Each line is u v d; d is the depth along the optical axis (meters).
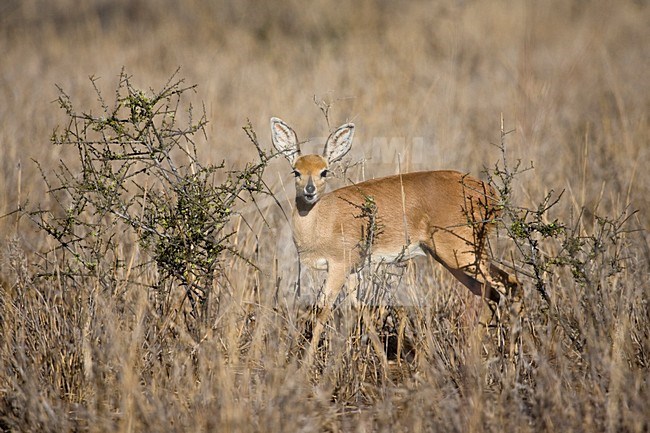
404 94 19.97
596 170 15.51
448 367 9.57
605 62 26.27
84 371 9.02
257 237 11.22
